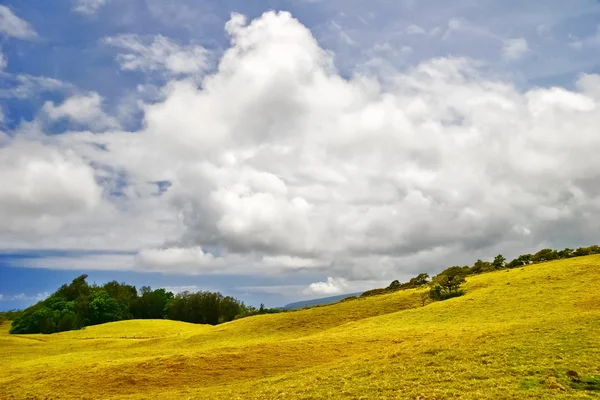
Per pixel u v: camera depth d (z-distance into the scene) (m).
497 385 20.06
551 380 19.83
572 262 76.06
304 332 65.06
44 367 40.44
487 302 57.91
